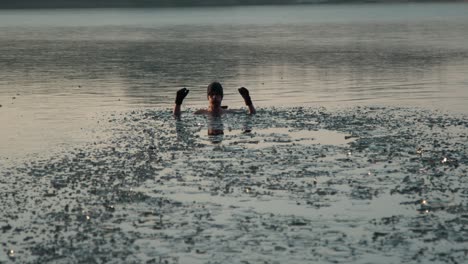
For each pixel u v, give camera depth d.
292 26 70.69
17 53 39.59
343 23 76.62
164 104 19.03
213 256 7.38
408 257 7.23
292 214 8.74
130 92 21.83
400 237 7.81
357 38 50.47
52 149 13.03
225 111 17.05
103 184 10.40
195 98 20.25
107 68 30.14
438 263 7.06
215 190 9.95
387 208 8.92
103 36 56.38
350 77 25.36
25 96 21.11
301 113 16.83
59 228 8.40
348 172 10.84
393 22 77.25
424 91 21.08
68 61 34.00
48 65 31.94
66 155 12.48
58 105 19.08
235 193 9.77
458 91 20.89
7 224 8.59
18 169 11.47
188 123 15.69
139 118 16.56
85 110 18.06
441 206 8.94
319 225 8.30
